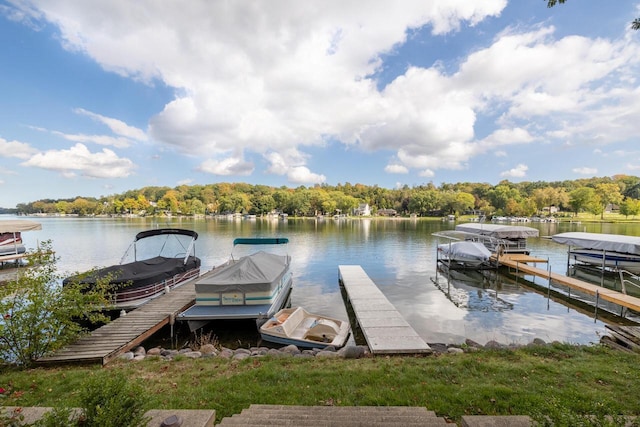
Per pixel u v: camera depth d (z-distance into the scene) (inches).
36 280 287.3
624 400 184.4
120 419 99.5
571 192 3201.3
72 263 965.8
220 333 427.8
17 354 273.0
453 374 228.8
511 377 221.8
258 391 208.2
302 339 371.2
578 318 469.4
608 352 277.7
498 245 858.1
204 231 2091.5
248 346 386.9
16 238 853.8
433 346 331.9
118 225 2765.7
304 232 2020.2
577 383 210.2
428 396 193.6
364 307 461.1
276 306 476.7
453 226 2652.6
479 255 739.4
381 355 298.5
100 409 97.3
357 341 392.2
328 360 275.9
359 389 207.9
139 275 511.8
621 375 223.1
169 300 495.2
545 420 106.6
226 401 195.9
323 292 639.1
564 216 3464.6
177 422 118.2
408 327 371.9
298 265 916.0
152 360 289.4
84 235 1846.7
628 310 493.4
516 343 339.6
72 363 283.9
